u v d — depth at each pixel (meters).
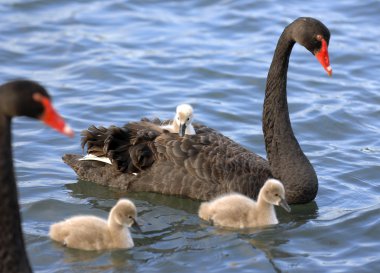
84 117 17.41
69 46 21.00
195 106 18.08
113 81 19.25
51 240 12.35
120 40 21.52
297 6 23.88
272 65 14.15
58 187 14.52
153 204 14.00
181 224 13.19
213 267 11.62
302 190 13.91
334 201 14.16
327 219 13.37
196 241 12.48
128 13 23.31
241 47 21.28
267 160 14.84
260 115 17.83
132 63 20.16
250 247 12.30
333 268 11.62
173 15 23.25
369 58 20.78
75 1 23.94
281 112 14.19
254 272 11.48
